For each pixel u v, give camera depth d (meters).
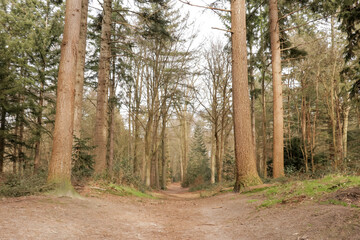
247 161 11.34
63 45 8.03
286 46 17.89
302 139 18.62
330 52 15.24
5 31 20.70
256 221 5.38
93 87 22.39
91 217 5.77
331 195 5.26
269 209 6.07
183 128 39.06
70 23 8.11
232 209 7.59
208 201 10.69
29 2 21.17
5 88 16.70
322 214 4.30
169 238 4.93
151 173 25.95
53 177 7.52
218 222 6.24
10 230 3.85
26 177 8.72
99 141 13.73
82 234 4.47
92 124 29.34
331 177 7.32
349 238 3.20
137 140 25.36
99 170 13.34
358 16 12.59
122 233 4.99
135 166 25.31
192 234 5.21
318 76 16.08
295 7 15.78
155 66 20.36
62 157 7.65
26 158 19.09
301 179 10.09
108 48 14.87
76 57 8.16
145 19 15.23
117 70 21.05
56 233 4.20
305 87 17.20
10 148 20.03
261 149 33.31
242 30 12.05
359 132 22.66
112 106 19.88
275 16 14.98
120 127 31.62
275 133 14.69
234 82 11.89
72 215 5.56
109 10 14.88
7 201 5.95
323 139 21.25
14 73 18.22
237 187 11.46
